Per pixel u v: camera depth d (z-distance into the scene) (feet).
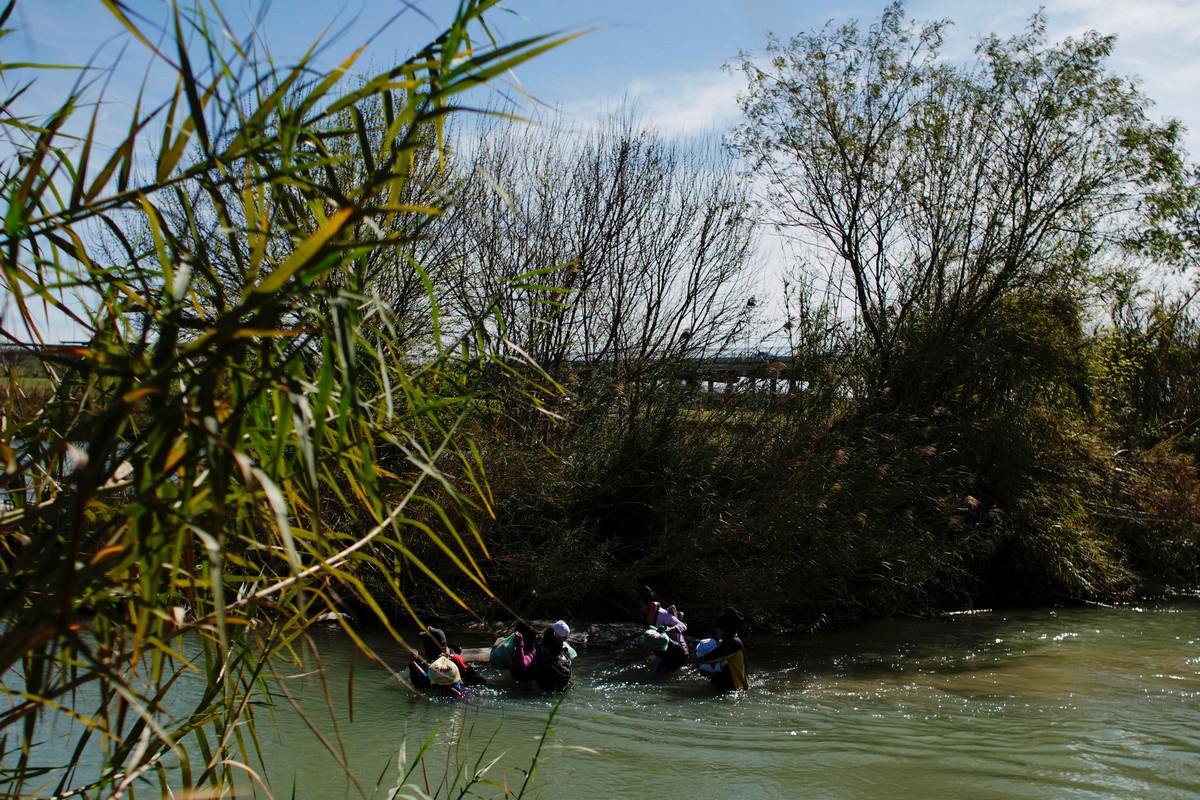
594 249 61.72
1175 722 31.81
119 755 8.07
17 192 6.63
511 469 43.60
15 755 17.85
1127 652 44.57
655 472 51.72
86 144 6.74
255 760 24.07
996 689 36.94
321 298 7.08
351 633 7.94
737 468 51.08
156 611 5.92
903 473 51.49
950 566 53.83
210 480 6.36
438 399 8.62
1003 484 59.67
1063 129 65.67
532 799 22.88
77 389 8.19
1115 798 24.18
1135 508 65.05
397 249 8.12
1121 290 68.90
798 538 49.26
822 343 57.88
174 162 6.48
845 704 34.24
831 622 51.42
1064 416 64.13
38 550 6.28
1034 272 65.98
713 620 48.34
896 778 25.61
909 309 65.72
